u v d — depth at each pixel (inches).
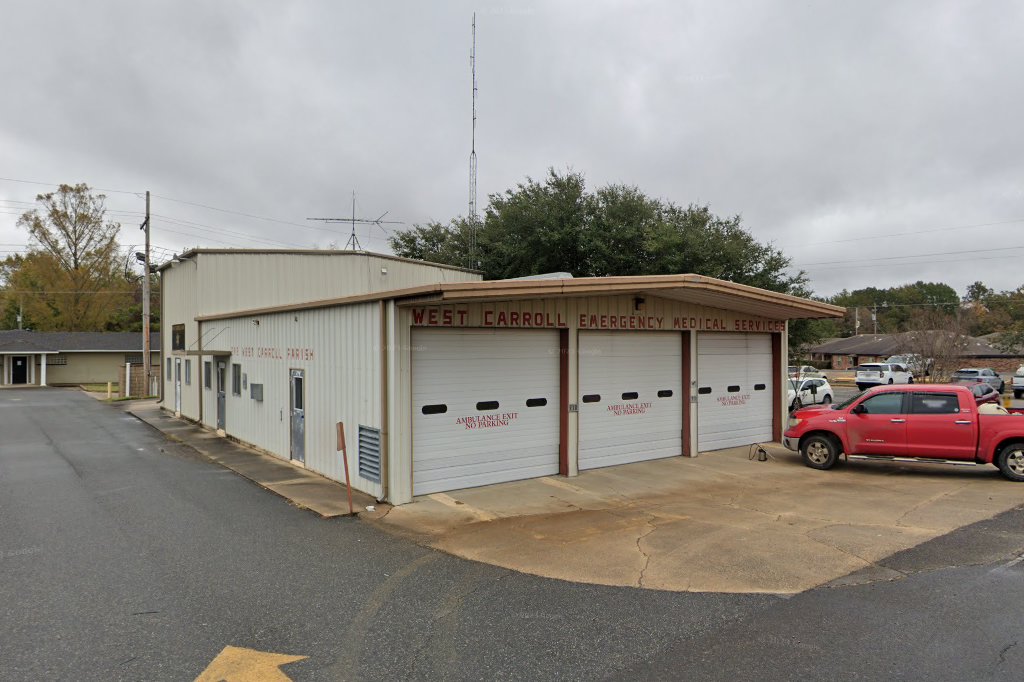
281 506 352.8
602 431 462.6
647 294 469.7
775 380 584.4
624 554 262.7
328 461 431.5
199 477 440.8
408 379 359.9
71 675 161.6
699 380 521.0
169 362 956.6
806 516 320.8
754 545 271.6
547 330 434.3
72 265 2094.0
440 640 183.2
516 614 202.1
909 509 332.5
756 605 207.6
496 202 1211.2
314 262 850.1
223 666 167.0
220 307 775.7
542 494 381.7
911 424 426.3
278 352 516.4
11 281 2266.2
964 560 248.4
